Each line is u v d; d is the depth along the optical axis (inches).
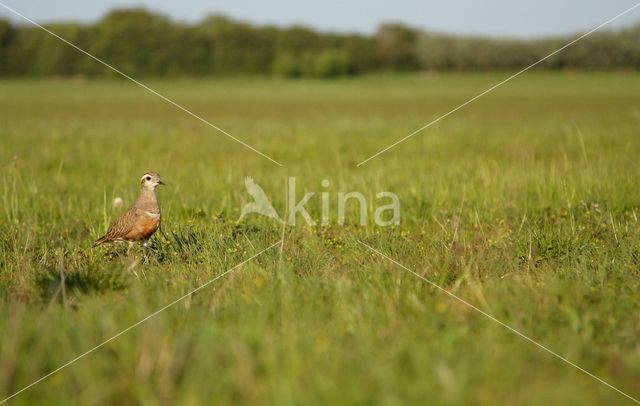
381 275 844.6
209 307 753.6
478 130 2659.9
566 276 861.2
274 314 713.6
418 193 1389.0
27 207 1315.2
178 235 1077.1
